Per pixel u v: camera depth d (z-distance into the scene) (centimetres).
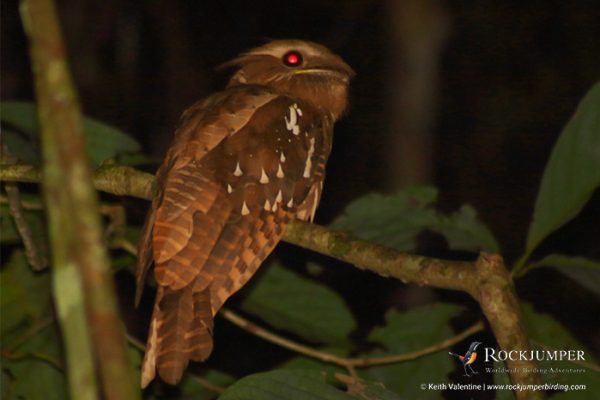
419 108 1580
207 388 1005
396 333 921
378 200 862
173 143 770
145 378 637
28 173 793
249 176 750
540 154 1691
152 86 1741
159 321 653
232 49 1783
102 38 1720
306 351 910
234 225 719
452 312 921
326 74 934
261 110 812
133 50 1723
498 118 1708
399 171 1585
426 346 915
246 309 958
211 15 1784
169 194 710
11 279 936
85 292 273
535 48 1736
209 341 656
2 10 1630
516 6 1738
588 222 1312
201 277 681
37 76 297
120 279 1180
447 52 1722
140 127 1719
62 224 278
